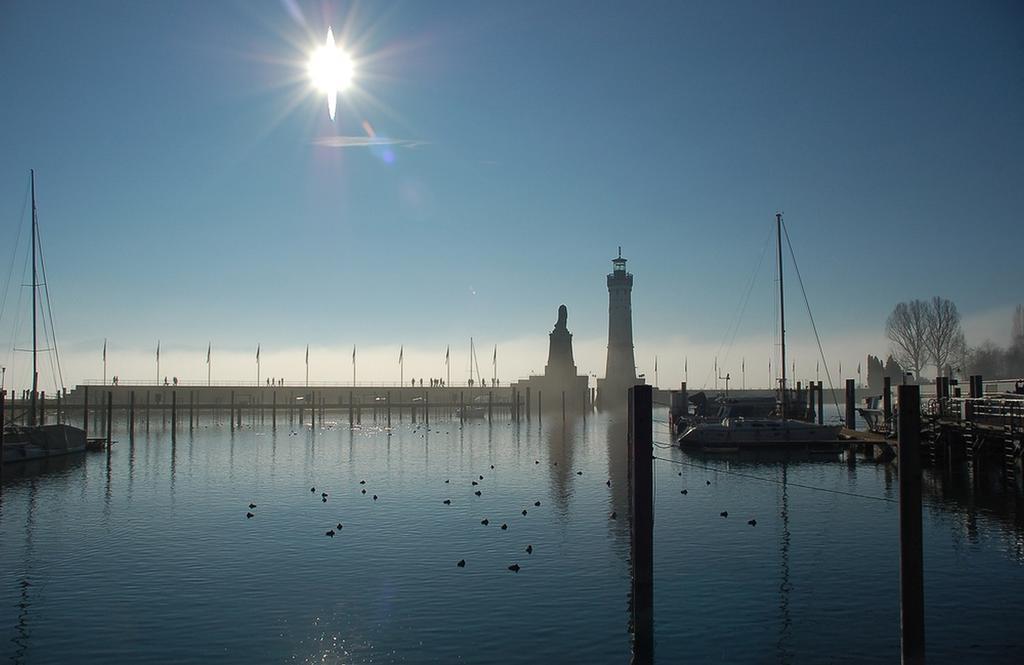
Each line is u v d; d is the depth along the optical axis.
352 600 28.02
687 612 26.52
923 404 64.75
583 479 59.19
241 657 23.03
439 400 185.38
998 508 42.69
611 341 176.50
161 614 26.66
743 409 91.44
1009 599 27.36
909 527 19.75
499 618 26.06
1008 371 137.12
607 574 31.09
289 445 92.25
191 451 84.31
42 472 65.12
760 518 41.84
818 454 72.88
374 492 52.66
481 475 62.09
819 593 28.44
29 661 22.86
